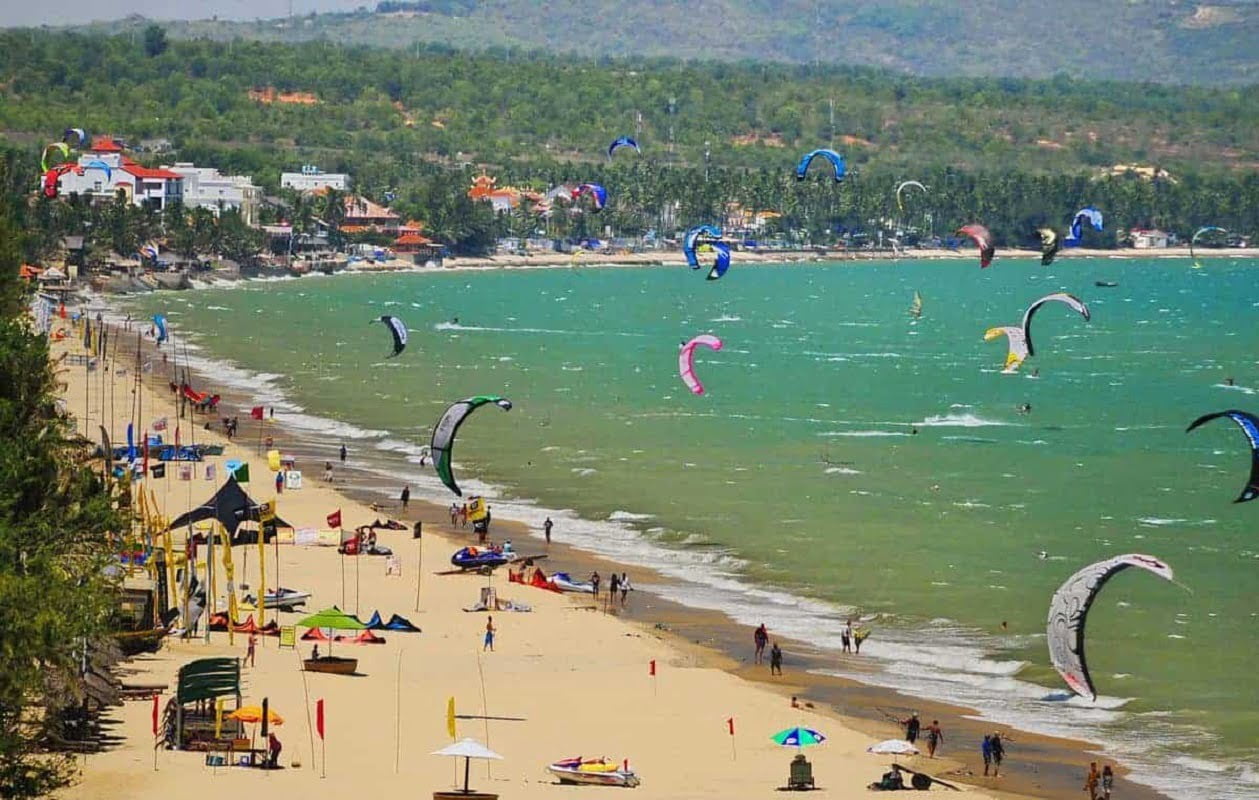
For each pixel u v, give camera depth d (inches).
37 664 2630.4
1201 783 2810.0
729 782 2657.5
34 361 3415.4
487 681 3208.7
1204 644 3661.4
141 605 3358.8
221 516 3735.2
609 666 3376.0
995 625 3816.4
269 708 2928.2
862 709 3176.7
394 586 3998.5
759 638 3538.4
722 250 3577.8
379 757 2684.5
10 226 4955.7
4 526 2655.0
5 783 2315.5
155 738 2659.9
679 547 4594.0
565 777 2620.6
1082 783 2785.4
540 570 4185.5
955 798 2647.6
